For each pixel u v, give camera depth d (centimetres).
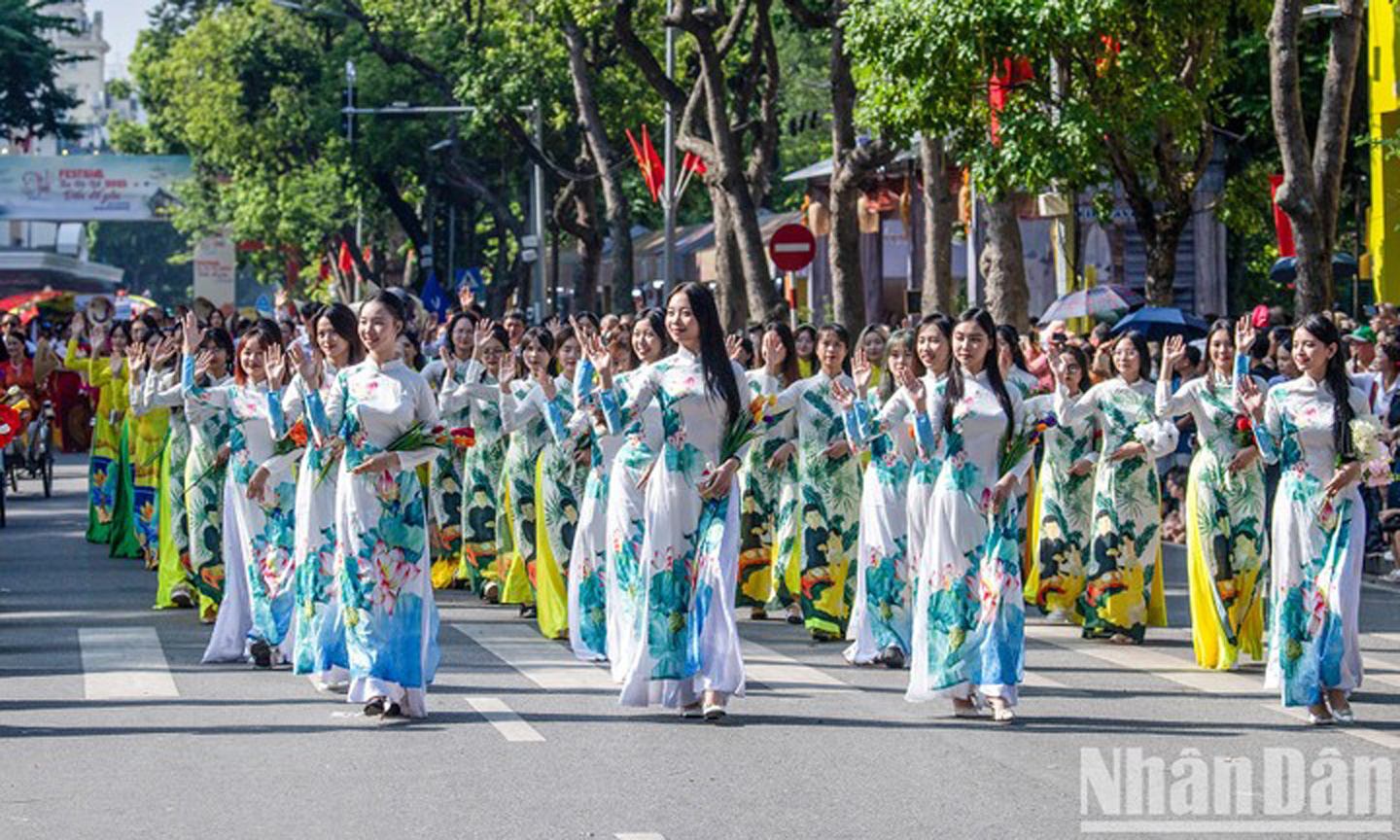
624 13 3050
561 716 1076
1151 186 2977
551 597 1381
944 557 1071
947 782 912
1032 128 2147
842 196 2761
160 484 1552
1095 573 1397
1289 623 1077
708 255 5197
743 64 3631
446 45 4847
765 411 1404
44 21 7319
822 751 984
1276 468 1292
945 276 2733
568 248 6788
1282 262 2625
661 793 884
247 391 1258
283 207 5797
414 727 1038
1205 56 2264
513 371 1466
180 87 6225
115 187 8375
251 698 1123
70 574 1788
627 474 1127
